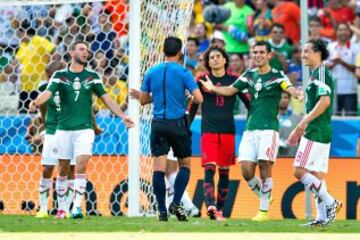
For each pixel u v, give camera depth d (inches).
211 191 1523.1
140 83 1660.9
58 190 1505.9
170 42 1376.7
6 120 1828.2
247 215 1713.8
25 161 1772.9
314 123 1298.0
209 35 2377.0
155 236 1056.8
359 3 2393.0
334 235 1109.1
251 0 2439.7
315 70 1299.2
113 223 1317.7
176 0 1723.7
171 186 1609.3
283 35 2284.7
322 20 2379.4
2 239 1013.2
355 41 2210.9
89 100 1459.2
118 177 1723.7
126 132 1752.0
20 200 1766.7
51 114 1530.5
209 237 1045.2
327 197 1295.5
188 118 1381.6
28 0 1739.7
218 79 1549.0
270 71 1472.7
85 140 1453.0
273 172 1717.5
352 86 2174.0
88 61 1894.7
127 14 1894.7
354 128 1984.5
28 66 1945.1
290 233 1143.0
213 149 1525.6
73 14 1980.8
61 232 1131.9
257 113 1478.8
